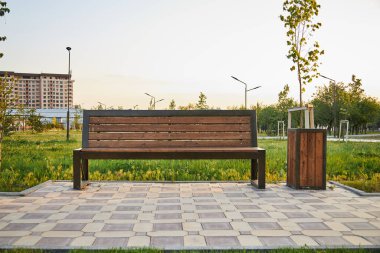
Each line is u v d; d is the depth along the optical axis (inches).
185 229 191.8
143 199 263.4
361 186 318.7
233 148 307.4
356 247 163.3
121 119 319.3
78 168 297.0
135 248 159.5
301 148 299.4
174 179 368.8
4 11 915.4
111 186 313.7
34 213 223.5
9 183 330.6
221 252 159.6
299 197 272.1
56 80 7573.8
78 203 250.2
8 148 738.2
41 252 157.4
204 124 321.1
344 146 843.4
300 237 179.5
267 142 1109.7
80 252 155.9
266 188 306.8
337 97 1914.4
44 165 446.3
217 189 302.2
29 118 894.4
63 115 4909.0
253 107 2377.0
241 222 205.2
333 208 238.5
